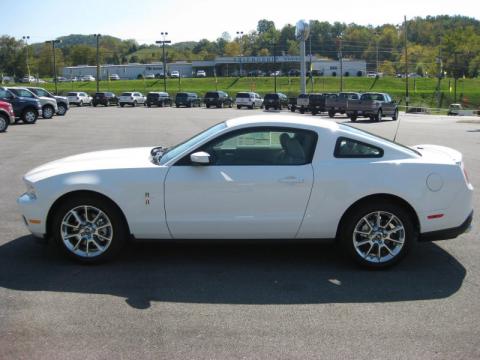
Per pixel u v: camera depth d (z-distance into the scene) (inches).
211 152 214.4
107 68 6117.1
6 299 182.4
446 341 154.6
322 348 149.5
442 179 212.4
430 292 193.5
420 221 213.2
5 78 5506.9
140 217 211.2
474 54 4795.8
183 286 196.7
